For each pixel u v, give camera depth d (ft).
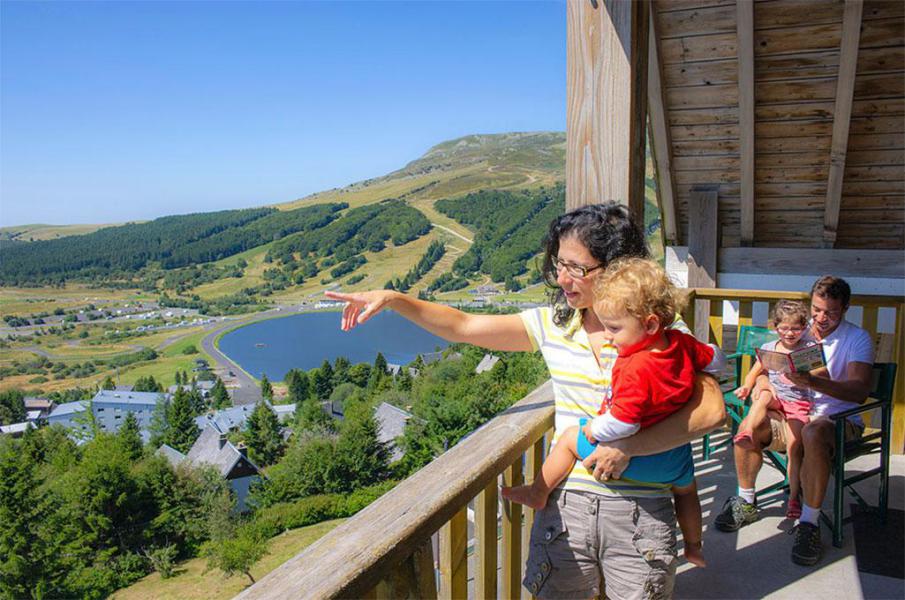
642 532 4.70
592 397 4.91
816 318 8.84
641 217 8.02
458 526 4.37
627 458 4.51
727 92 14.05
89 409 176.55
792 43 12.57
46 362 413.80
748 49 12.57
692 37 13.21
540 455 5.94
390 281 542.98
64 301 640.99
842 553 8.09
